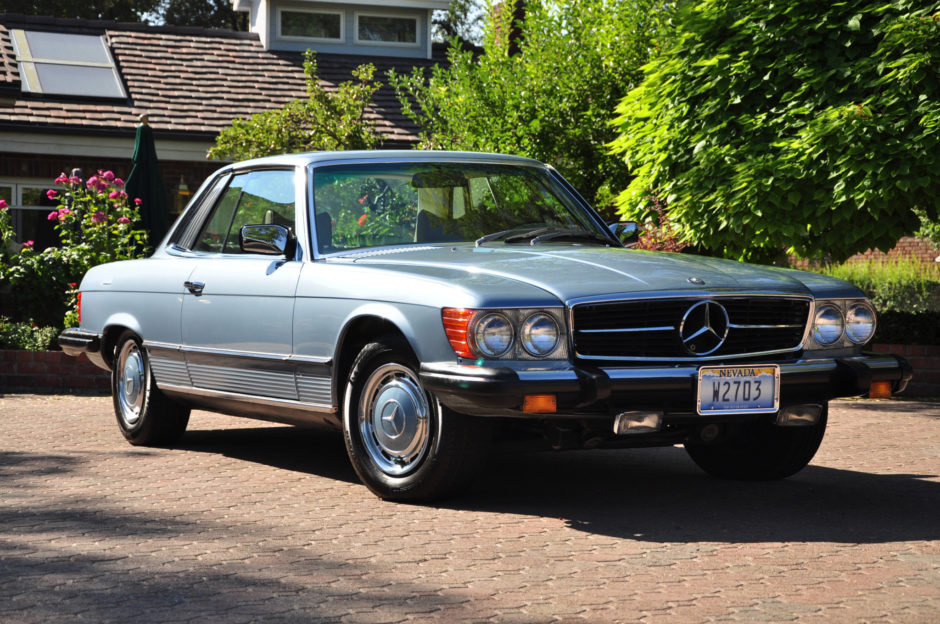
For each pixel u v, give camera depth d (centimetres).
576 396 490
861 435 816
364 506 549
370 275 554
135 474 642
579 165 1421
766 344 540
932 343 1091
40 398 1040
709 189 1019
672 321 516
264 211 653
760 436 615
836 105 987
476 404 491
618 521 518
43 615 375
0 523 513
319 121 1702
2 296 1373
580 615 374
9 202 1833
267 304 611
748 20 1038
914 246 2638
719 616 372
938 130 925
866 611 378
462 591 403
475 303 496
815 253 1058
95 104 1898
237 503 557
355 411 565
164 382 712
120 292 748
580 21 1433
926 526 509
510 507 548
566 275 522
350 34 2300
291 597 395
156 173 1407
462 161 663
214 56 2158
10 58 1983
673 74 1075
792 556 452
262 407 634
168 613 377
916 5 984
